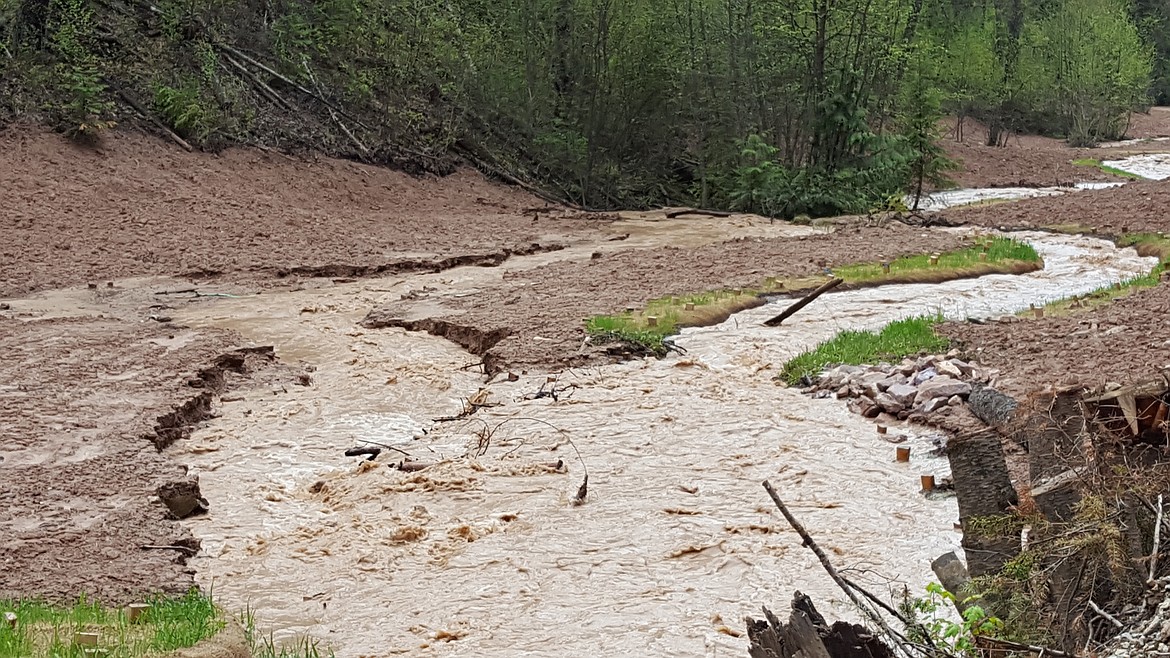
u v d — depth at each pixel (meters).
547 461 11.64
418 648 7.95
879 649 5.87
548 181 35.94
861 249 23.34
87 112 26.62
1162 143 66.25
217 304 18.97
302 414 13.54
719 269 20.94
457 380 14.77
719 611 8.43
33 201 23.78
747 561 9.25
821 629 5.81
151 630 7.58
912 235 25.88
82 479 10.77
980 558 6.92
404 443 12.45
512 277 21.06
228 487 11.21
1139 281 18.59
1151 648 5.66
